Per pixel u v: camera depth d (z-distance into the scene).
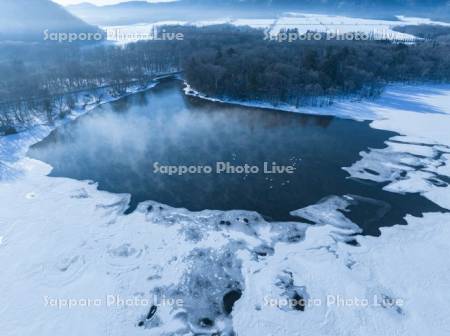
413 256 35.09
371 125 75.06
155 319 28.45
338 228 39.72
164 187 49.12
